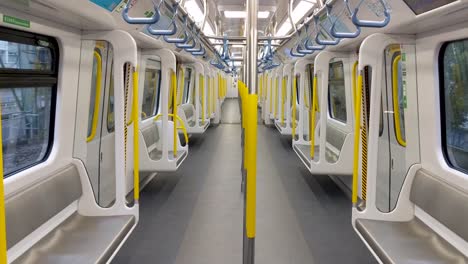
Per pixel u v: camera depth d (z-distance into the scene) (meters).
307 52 4.91
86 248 2.32
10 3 1.92
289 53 6.83
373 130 2.76
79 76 2.87
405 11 2.27
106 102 3.46
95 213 2.89
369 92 3.75
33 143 2.54
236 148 8.03
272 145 8.47
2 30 2.05
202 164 6.45
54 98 2.67
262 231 3.57
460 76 2.48
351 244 3.28
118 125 2.83
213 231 3.55
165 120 4.59
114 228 2.64
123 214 2.90
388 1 2.31
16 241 2.10
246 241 1.48
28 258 2.18
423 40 2.67
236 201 4.45
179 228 3.62
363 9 2.84
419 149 2.83
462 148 2.49
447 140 2.61
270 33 7.27
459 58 2.47
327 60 4.42
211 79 9.88
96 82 3.17
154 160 4.65
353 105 4.32
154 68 5.71
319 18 3.79
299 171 6.01
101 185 3.39
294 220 3.87
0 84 2.08
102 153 3.42
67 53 2.66
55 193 2.53
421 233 2.60
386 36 2.72
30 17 2.20
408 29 2.59
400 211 2.82
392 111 3.26
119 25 3.12
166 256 3.03
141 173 5.00
